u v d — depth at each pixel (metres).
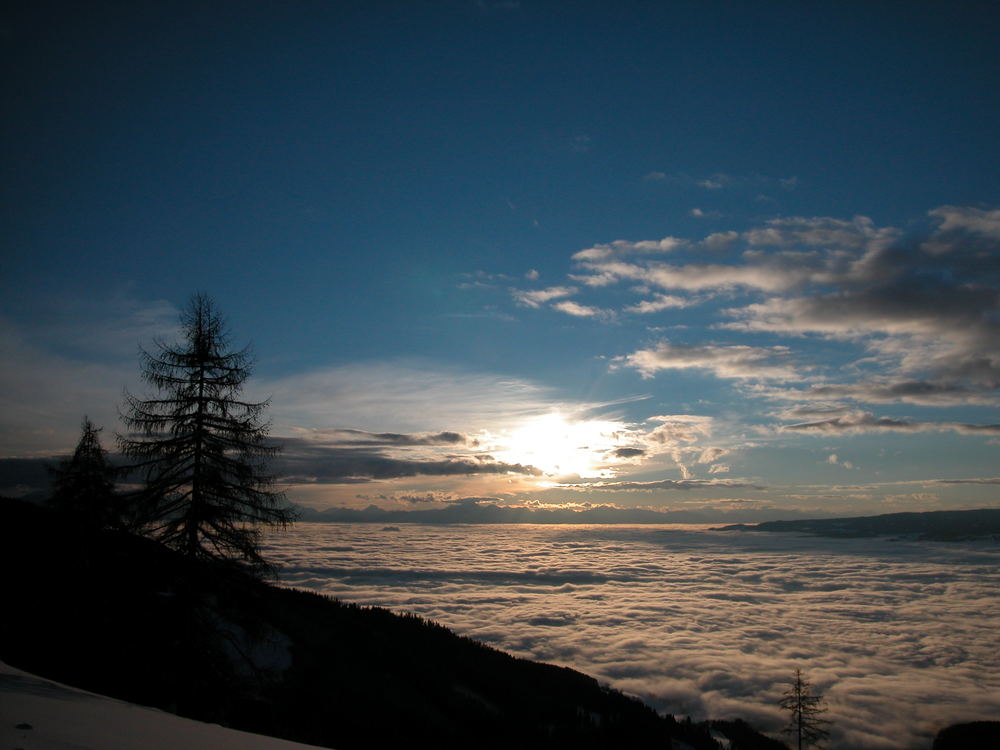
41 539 25.77
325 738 28.09
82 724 8.69
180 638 15.76
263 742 10.49
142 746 8.03
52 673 18.02
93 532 21.27
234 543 16.64
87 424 24.34
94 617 18.66
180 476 16.47
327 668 40.66
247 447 17.03
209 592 16.53
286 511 17.19
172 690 15.66
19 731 7.32
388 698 41.72
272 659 36.94
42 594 22.20
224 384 16.97
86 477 23.23
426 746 34.53
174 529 16.34
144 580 16.20
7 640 20.14
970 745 97.56
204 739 9.52
